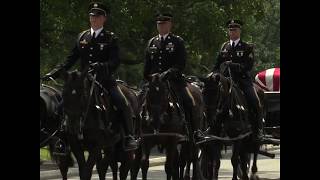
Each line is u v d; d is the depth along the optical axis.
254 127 32.50
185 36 63.69
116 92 25.78
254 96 31.97
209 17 62.44
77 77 23.91
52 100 31.30
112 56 25.56
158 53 28.81
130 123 26.33
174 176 29.55
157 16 29.03
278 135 41.25
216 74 30.45
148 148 27.66
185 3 63.44
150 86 27.27
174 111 27.75
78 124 23.69
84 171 24.59
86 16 54.22
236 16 67.81
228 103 30.58
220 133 30.94
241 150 31.73
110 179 38.22
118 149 26.84
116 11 55.44
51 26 52.56
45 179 39.19
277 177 38.19
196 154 30.88
